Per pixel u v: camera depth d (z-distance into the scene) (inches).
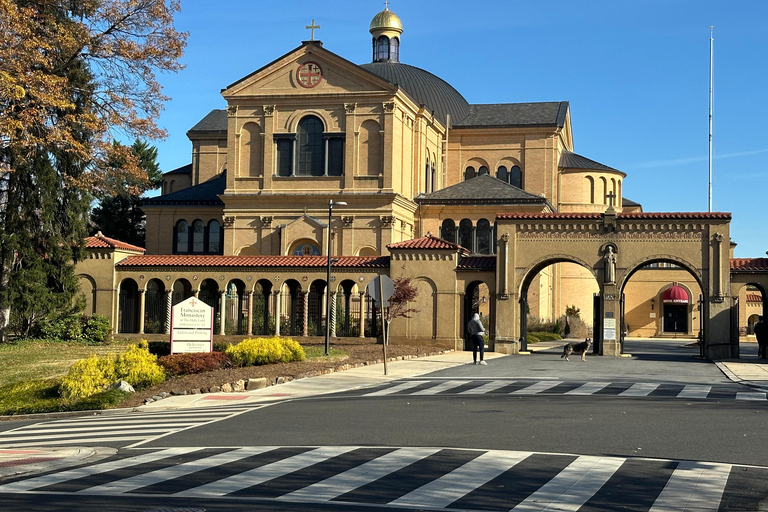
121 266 1905.8
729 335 1614.2
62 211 1699.1
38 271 1637.6
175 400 964.6
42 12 1606.8
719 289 1625.2
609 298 1674.5
